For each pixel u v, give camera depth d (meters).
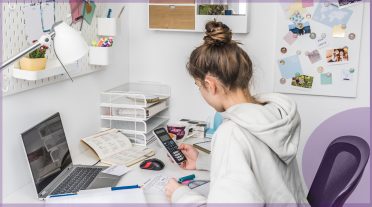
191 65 1.35
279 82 2.37
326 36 2.26
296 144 1.32
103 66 2.25
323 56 2.28
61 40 1.26
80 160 1.98
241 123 1.22
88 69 2.08
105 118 2.27
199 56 1.31
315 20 2.26
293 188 1.36
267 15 2.32
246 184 1.12
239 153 1.17
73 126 2.01
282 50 2.33
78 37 1.29
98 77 2.23
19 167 1.65
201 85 1.35
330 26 2.24
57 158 1.70
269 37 2.34
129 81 2.60
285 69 2.35
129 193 1.53
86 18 2.05
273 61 2.36
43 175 1.57
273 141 1.22
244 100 1.34
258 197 1.12
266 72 2.38
